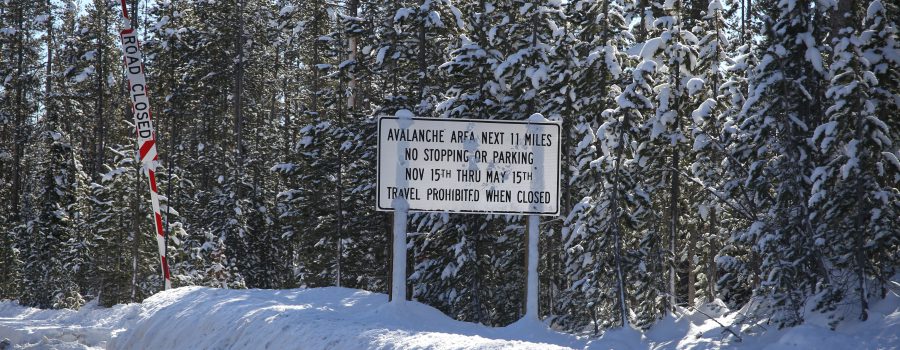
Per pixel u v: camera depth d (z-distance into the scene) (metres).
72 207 44.50
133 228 34.59
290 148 55.97
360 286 34.62
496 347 9.84
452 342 10.18
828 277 13.89
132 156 35.69
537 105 22.81
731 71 18.52
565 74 21.27
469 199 14.62
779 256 14.38
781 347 12.00
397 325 13.08
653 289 16.50
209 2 52.59
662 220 19.48
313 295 17.16
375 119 29.00
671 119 17.55
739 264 18.77
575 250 17.56
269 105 64.19
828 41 17.33
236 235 42.25
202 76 51.81
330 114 35.19
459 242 23.58
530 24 23.16
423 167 14.55
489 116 23.45
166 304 16.75
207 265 34.53
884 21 14.28
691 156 18.58
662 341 14.70
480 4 24.98
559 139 14.79
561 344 13.31
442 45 29.28
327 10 45.81
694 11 26.47
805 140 15.00
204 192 48.28
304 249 35.66
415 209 14.52
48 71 61.38
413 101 28.64
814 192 13.91
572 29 23.52
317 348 11.16
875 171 13.78
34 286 42.91
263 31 58.25
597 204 16.88
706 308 17.08
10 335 17.17
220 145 54.91
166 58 50.88
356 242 33.62
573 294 17.58
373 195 29.53
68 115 56.88
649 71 16.62
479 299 23.55
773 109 15.29
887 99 14.15
